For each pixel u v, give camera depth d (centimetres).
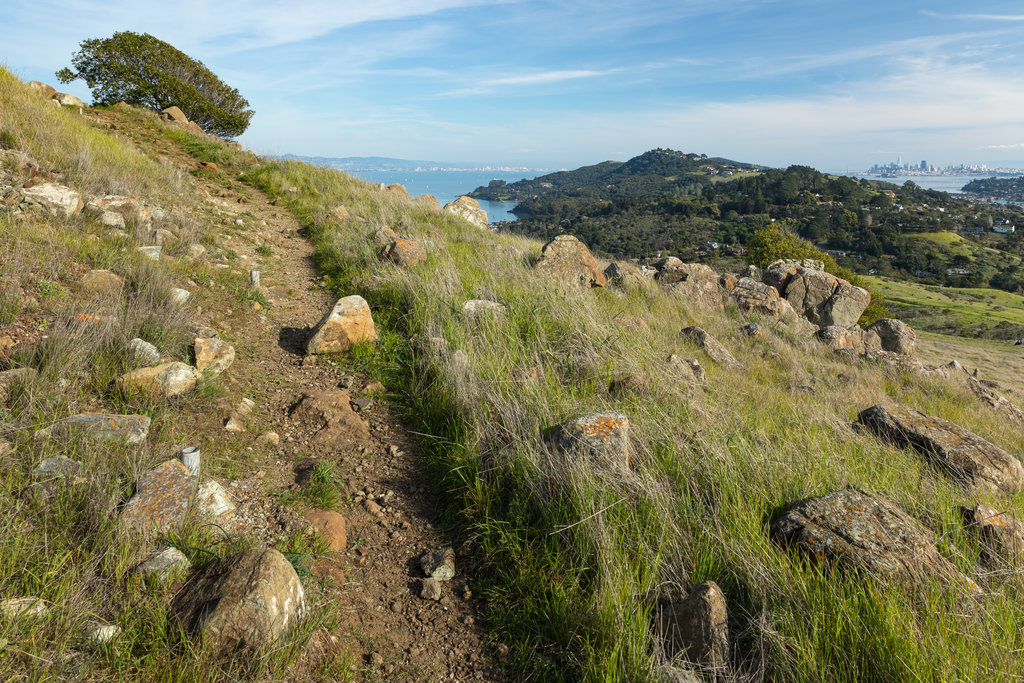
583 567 290
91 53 2247
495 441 405
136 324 462
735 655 241
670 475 367
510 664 259
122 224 702
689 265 1391
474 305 696
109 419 340
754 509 323
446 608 295
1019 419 920
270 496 346
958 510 345
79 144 977
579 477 331
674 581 275
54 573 226
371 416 493
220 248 894
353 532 342
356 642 262
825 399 696
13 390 344
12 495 269
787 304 1434
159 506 275
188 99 2431
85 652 204
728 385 650
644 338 721
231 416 421
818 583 261
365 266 912
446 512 363
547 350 592
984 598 256
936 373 1037
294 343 628
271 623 217
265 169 1659
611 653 240
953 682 209
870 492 326
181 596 229
